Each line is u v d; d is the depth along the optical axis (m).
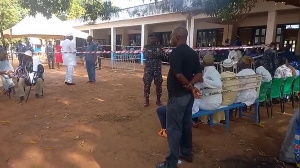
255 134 5.10
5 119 5.59
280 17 14.61
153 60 6.48
